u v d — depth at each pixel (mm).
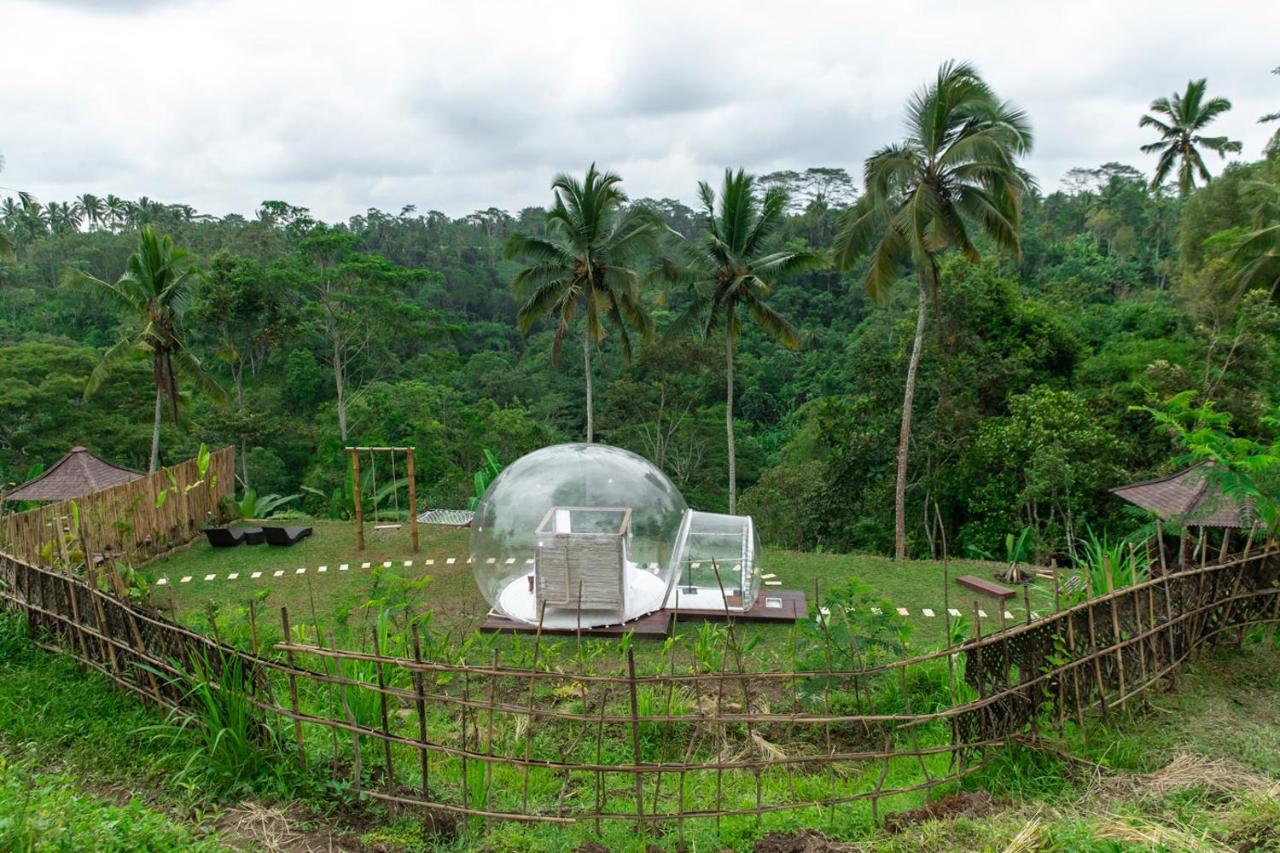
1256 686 7277
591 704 7527
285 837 5031
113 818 4586
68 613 7547
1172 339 26266
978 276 22094
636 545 11195
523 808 5320
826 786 5996
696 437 37000
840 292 57094
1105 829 4797
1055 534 17078
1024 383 21969
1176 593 7113
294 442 34469
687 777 6148
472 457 33938
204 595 12438
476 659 8852
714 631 9195
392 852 4922
